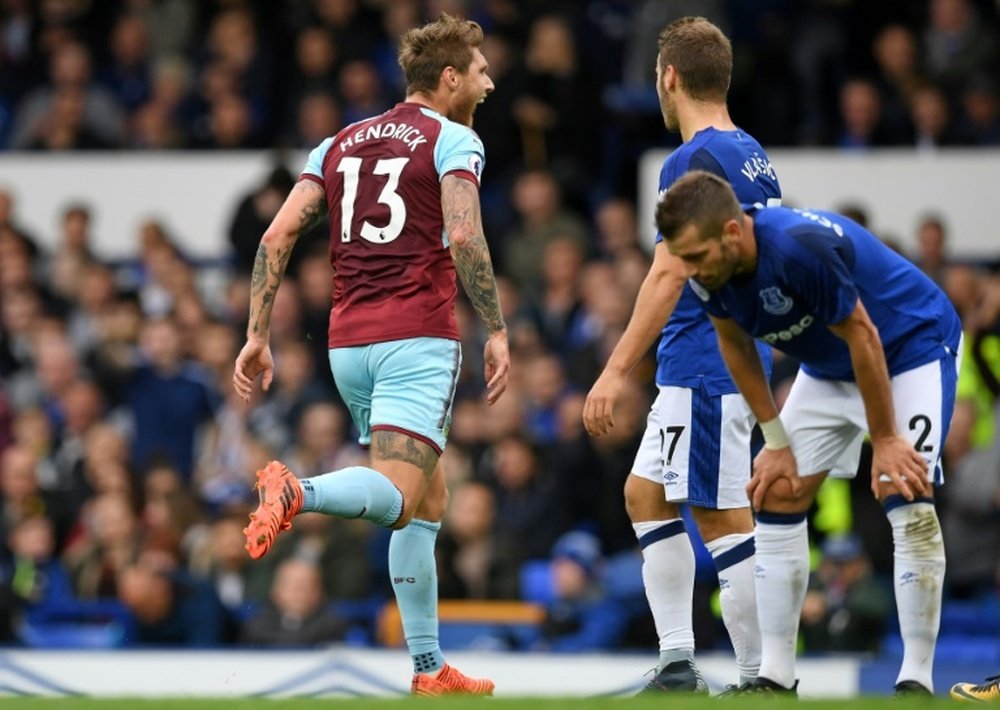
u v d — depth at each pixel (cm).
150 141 5512
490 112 5259
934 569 2052
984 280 4597
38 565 4116
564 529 4053
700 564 3506
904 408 2081
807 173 4969
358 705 1744
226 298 5116
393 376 2234
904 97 5150
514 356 4544
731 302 1988
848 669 3225
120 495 4169
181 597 3781
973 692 2172
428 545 2328
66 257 5244
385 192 2258
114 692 3375
